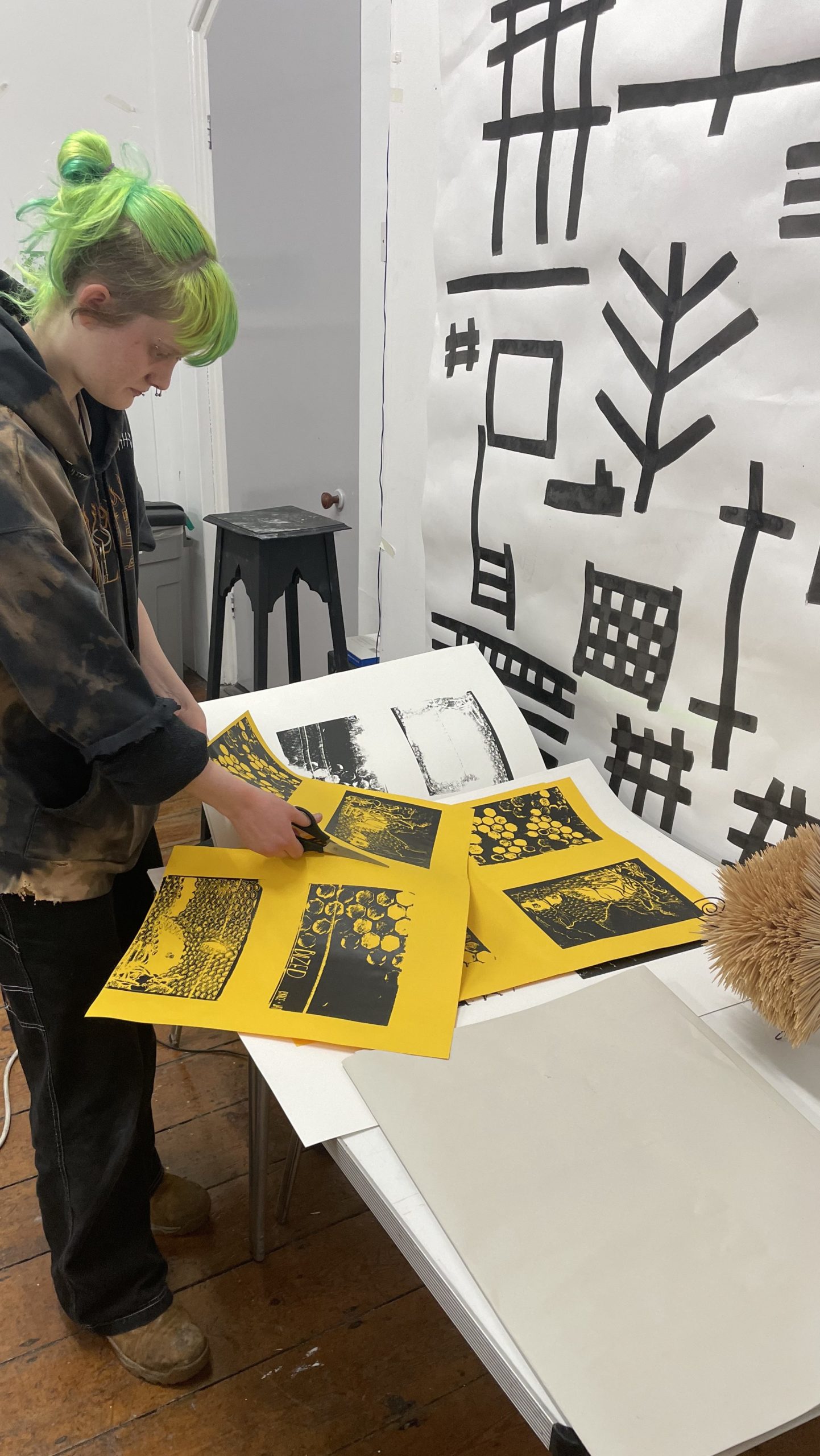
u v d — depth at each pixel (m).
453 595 1.42
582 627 1.15
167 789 0.82
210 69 2.45
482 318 1.24
